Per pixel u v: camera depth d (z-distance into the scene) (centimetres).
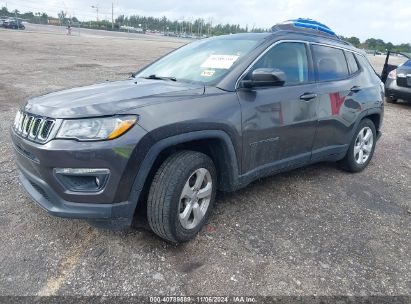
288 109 378
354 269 302
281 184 456
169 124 284
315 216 384
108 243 312
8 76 1161
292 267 298
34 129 286
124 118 271
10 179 421
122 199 276
